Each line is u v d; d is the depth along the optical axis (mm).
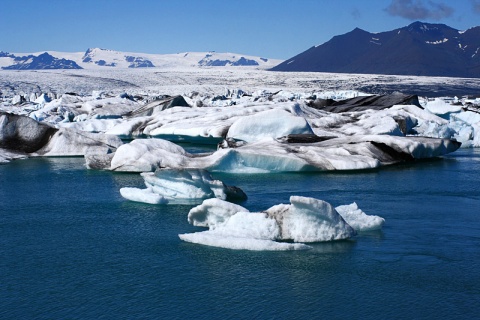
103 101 48812
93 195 18375
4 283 11172
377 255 12297
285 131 27281
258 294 10531
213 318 9695
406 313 9820
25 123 28234
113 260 12266
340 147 24094
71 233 14258
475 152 28906
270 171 22094
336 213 13203
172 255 12414
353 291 10625
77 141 27688
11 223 15281
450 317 9672
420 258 12148
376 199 17500
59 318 9758
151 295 10555
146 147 22469
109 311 9977
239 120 27391
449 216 15406
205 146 31328
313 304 10156
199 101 51156
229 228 13273
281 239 13062
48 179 21250
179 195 17375
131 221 15133
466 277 11195
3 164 25156
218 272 11461
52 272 11680
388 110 34438
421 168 23250
